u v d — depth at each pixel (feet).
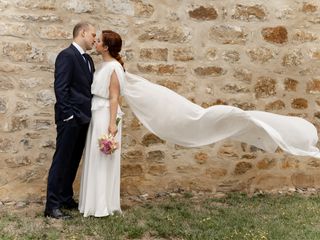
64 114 16.69
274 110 21.68
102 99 17.31
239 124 18.07
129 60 20.26
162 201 20.03
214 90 21.13
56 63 16.84
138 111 18.35
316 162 22.17
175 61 20.75
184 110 17.95
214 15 21.06
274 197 20.85
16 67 18.92
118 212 17.66
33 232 15.56
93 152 17.16
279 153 21.84
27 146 19.17
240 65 21.33
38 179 19.31
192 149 21.08
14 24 18.81
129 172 20.51
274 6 21.58
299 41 21.85
